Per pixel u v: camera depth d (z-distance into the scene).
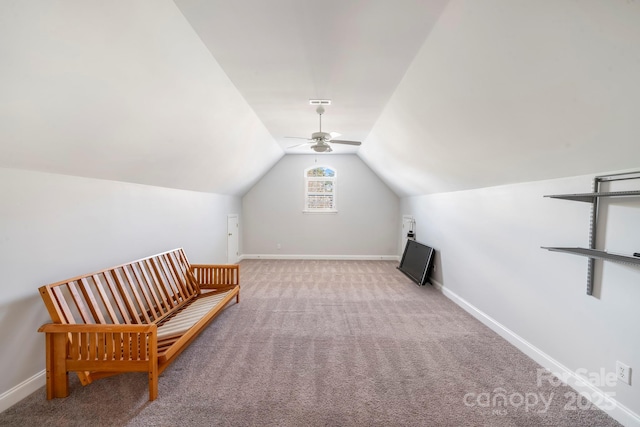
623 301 1.73
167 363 2.11
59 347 1.90
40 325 2.03
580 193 1.84
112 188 2.74
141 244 3.17
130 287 2.65
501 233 2.91
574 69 1.41
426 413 1.82
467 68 1.94
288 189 6.95
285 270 5.80
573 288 2.08
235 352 2.54
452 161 3.27
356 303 3.83
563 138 1.84
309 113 3.71
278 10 1.78
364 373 2.23
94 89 1.77
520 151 2.27
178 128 2.76
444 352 2.56
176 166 3.37
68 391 1.94
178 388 2.04
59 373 1.91
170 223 3.77
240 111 3.39
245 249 7.00
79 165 2.25
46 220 2.09
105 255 2.65
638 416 1.65
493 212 3.05
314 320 3.25
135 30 1.65
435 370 2.28
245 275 5.38
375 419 1.77
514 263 2.71
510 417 1.79
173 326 2.57
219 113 3.09
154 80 2.06
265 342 2.72
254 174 6.03
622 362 1.73
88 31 1.47
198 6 1.74
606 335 1.83
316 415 1.80
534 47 1.46
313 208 7.01
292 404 1.89
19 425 1.69
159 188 3.51
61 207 2.21
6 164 1.80
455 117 2.51
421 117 2.99
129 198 2.98
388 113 3.52
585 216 1.99
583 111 1.56
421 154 3.76
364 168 6.91
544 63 1.50
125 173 2.78
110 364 1.91
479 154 2.73
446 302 3.91
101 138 2.17
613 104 1.40
